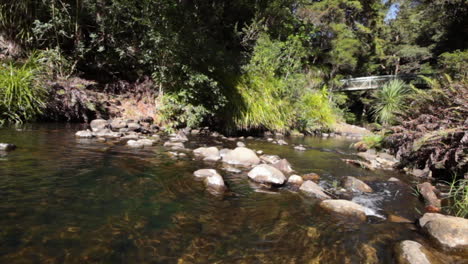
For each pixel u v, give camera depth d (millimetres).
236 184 2115
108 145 3020
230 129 5965
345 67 17875
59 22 4812
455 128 2492
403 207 1947
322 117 9367
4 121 3805
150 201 1540
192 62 5336
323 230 1405
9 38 5051
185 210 1478
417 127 2998
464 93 2725
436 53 19188
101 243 1034
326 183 2500
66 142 2898
